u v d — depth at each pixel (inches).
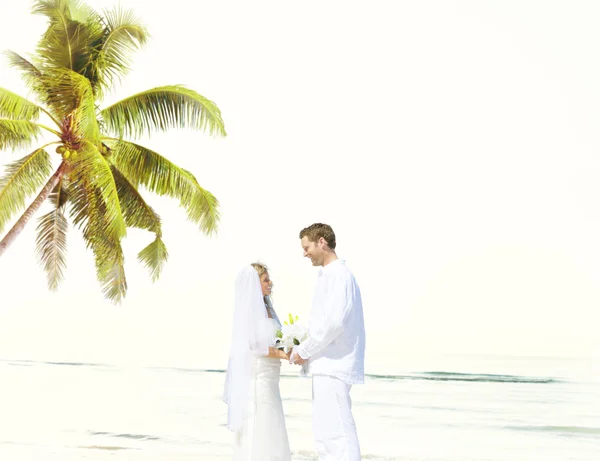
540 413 682.2
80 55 485.4
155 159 514.3
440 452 535.2
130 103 512.4
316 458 464.4
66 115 478.0
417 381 863.1
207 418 651.5
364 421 660.1
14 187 496.4
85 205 486.0
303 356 189.8
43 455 442.0
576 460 497.4
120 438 558.3
